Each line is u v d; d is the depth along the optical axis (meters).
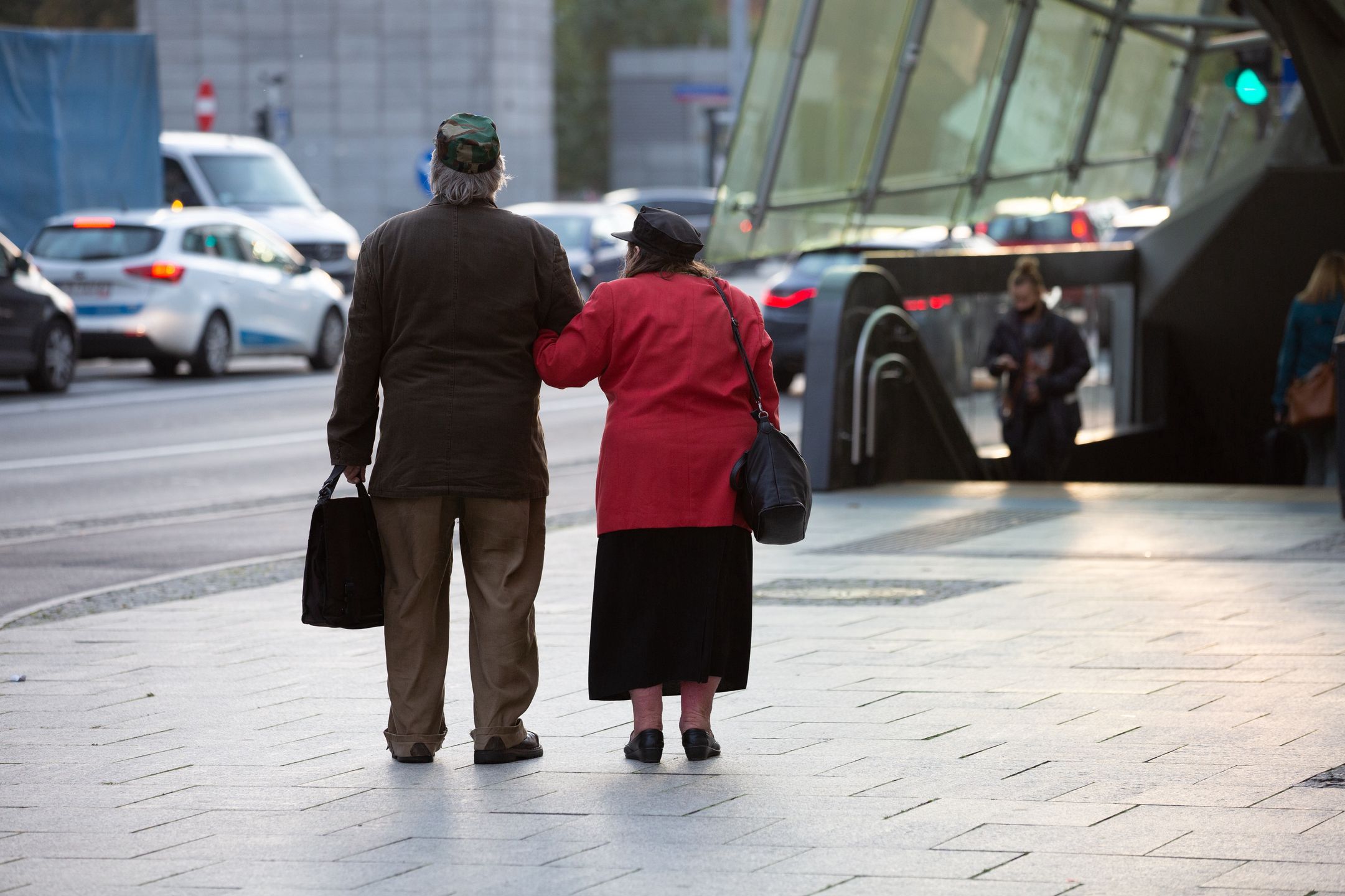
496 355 18.62
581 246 121.31
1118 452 58.12
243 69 172.50
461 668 23.95
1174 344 59.91
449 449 18.48
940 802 16.83
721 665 18.56
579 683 22.50
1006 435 46.53
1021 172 63.41
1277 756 18.30
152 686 22.72
